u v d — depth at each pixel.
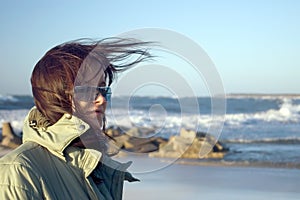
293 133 17.78
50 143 1.46
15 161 1.41
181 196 8.03
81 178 1.49
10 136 15.41
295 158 13.08
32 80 1.48
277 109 20.38
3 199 1.34
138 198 7.78
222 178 9.81
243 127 18.84
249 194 8.40
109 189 1.64
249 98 21.06
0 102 22.84
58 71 1.45
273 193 8.52
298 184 9.34
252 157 13.34
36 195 1.38
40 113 1.50
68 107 1.46
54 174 1.46
